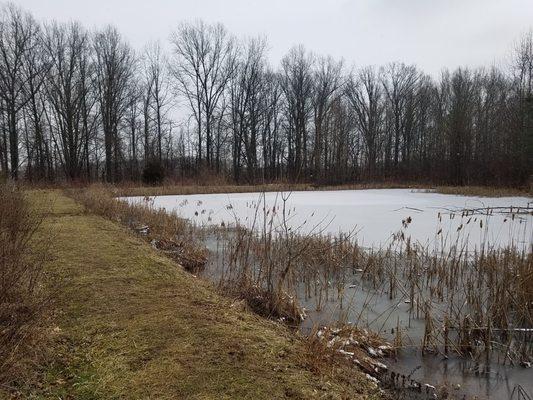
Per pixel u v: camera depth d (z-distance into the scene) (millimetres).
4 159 30406
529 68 27562
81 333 3268
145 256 5781
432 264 6441
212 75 36031
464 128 30500
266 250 5660
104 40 32781
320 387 2766
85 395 2471
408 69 42125
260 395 2568
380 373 3441
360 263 6840
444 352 3883
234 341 3266
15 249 4129
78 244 6301
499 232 9320
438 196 20641
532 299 4844
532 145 23156
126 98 34344
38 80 30688
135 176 34000
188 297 4199
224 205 15234
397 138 42469
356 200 18031
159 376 2697
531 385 3312
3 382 2492
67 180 27000
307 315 4680
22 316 3064
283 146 40500
